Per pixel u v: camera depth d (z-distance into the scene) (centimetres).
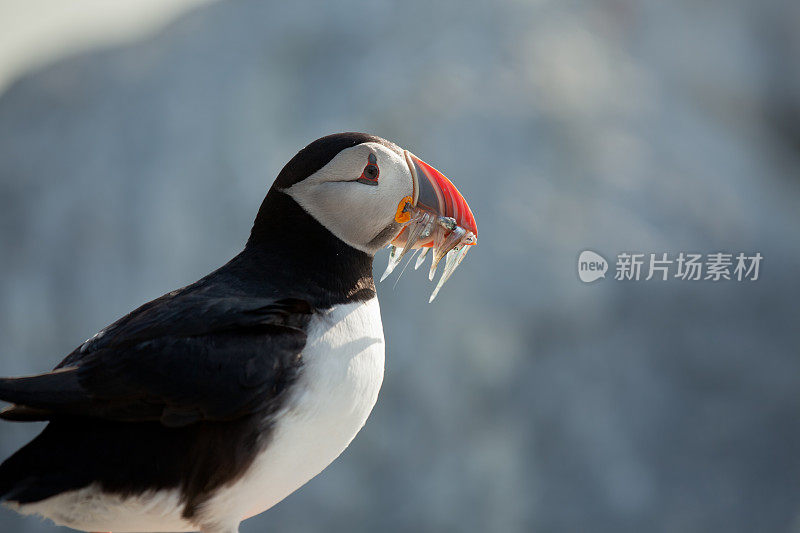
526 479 1248
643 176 1401
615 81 1519
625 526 1245
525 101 1409
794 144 1659
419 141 1352
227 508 477
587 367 1280
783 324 1352
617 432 1273
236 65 1490
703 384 1313
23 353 1362
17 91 1633
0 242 1430
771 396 1317
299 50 1490
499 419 1254
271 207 534
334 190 516
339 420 491
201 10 1659
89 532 491
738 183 1483
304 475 496
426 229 532
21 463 446
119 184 1425
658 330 1316
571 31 1539
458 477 1234
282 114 1428
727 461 1288
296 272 515
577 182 1369
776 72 1673
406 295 1260
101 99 1540
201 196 1381
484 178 1337
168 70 1534
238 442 464
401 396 1238
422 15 1501
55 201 1437
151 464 454
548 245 1306
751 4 1708
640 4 1633
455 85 1407
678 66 1606
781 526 1263
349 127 1373
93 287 1362
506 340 1267
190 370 452
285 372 470
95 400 446
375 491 1233
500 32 1492
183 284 1338
